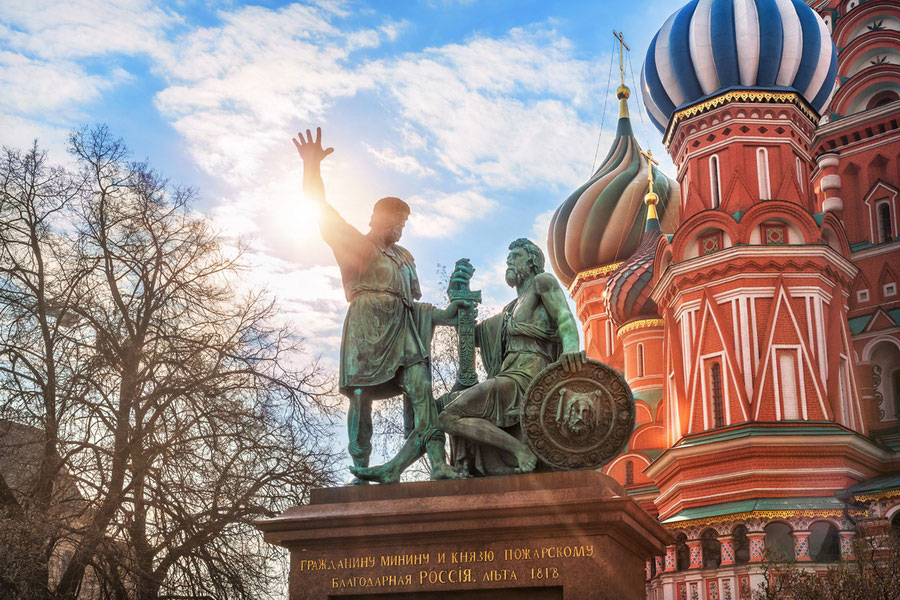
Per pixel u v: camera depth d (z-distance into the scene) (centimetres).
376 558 1043
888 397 4684
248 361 2372
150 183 2462
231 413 2250
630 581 1050
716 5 4638
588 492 1016
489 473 1128
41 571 2097
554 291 1162
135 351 2258
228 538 2247
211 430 2277
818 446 3969
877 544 3475
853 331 4788
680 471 4184
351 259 1204
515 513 1011
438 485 1063
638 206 5791
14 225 2380
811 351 4144
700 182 4525
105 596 2173
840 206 5019
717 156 4494
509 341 1173
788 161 4422
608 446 1068
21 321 2309
